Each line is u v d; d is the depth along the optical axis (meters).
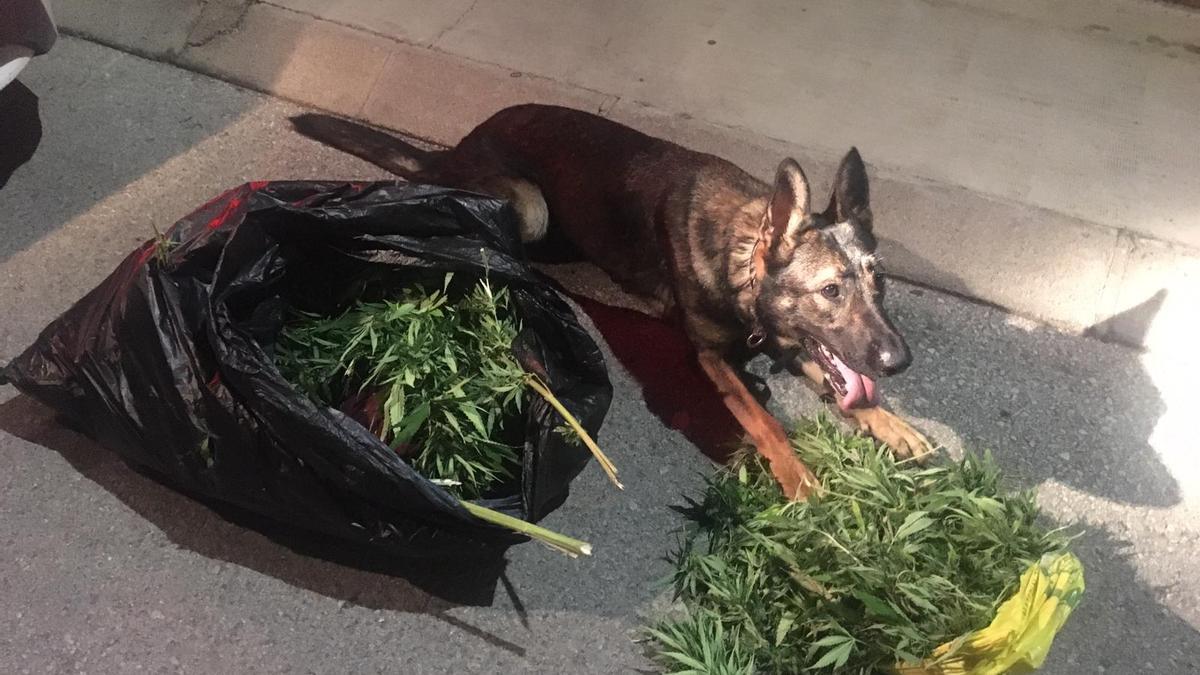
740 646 2.23
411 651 2.28
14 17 2.92
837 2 3.89
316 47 3.58
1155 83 3.62
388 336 2.30
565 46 3.62
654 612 2.38
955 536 2.27
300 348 2.32
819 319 2.39
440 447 2.24
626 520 2.54
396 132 3.45
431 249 2.32
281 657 2.26
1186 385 2.87
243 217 2.12
